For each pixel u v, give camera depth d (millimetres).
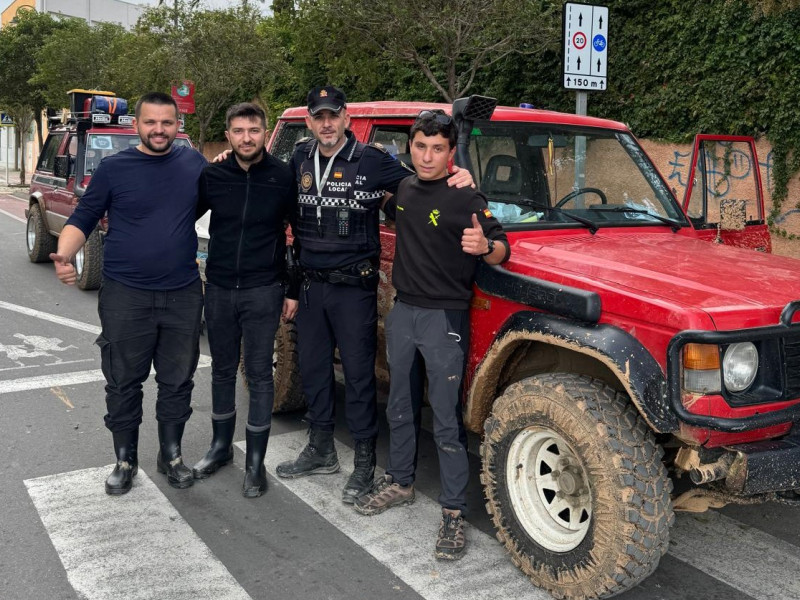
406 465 3682
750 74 9352
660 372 2641
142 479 4102
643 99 10602
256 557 3301
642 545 2703
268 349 3896
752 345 2709
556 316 2939
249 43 15734
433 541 3455
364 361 3754
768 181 9453
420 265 3244
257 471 3914
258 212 3725
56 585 3062
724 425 2570
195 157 3830
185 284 3865
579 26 7531
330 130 3502
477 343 3369
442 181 3230
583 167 4031
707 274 3033
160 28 15648
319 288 3729
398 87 14266
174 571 3178
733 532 3582
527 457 3139
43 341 6926
